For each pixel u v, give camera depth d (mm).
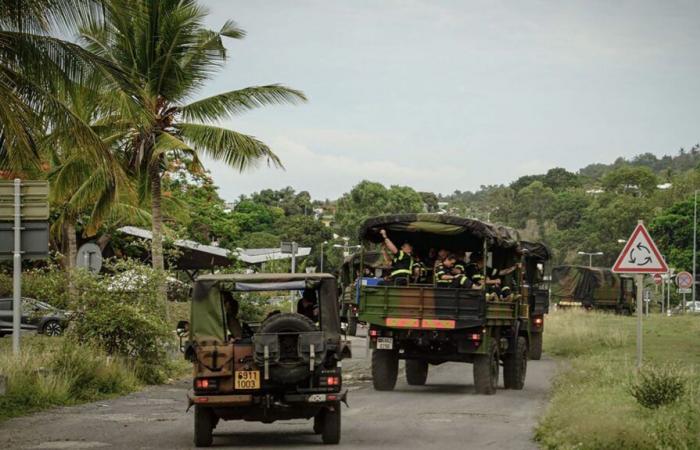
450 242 22516
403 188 116062
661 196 139500
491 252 23016
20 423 15289
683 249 109688
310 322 12914
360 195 113312
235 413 12961
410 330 20469
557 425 13492
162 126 30375
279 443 13359
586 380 20766
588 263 137500
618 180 157625
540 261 31359
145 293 22953
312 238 103188
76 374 19375
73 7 18188
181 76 29641
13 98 17891
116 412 16875
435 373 26500
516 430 14586
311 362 12750
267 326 12852
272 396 12883
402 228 20906
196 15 29469
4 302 38625
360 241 21391
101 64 19016
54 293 23406
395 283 20766
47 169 33781
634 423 12586
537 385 22922
